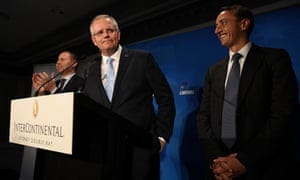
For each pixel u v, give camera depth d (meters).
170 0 2.94
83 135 1.03
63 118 0.96
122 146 1.00
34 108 1.16
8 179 3.92
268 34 2.28
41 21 4.32
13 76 6.52
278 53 1.52
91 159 1.08
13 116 1.38
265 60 1.53
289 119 1.36
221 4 2.59
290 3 2.16
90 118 1.05
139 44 3.37
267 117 1.45
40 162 1.47
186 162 2.69
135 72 1.56
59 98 0.99
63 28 4.54
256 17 2.37
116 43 1.59
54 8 3.86
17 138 1.31
